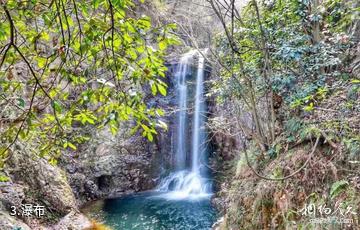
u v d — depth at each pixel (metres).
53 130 2.04
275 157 3.63
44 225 4.79
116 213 6.54
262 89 3.92
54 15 1.50
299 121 3.34
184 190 8.31
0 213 4.07
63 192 5.73
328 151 2.88
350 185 2.49
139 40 1.57
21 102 1.63
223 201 6.24
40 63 1.68
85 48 1.41
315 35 3.59
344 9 3.29
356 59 3.30
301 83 3.42
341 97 2.94
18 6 1.41
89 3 1.59
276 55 3.37
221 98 4.83
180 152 9.40
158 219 6.13
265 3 3.89
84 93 1.66
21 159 5.10
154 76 1.61
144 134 1.85
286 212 2.90
